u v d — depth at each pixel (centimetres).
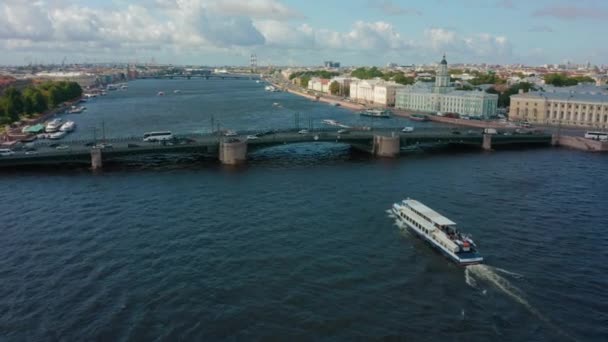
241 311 6969
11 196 12738
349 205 11888
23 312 6981
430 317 6856
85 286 7700
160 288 7619
